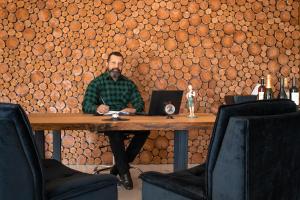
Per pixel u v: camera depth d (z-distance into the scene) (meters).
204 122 2.46
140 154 4.25
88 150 4.25
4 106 1.41
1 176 1.42
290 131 1.58
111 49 4.23
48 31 4.20
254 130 1.42
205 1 4.23
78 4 4.20
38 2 4.18
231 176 1.48
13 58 4.19
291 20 4.27
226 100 3.11
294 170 1.65
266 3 4.26
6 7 4.17
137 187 3.28
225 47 4.27
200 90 4.27
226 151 1.49
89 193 1.71
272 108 1.62
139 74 4.25
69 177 1.86
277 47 4.27
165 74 4.26
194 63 4.27
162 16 4.23
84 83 4.23
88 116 2.87
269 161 1.50
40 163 1.50
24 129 1.42
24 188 1.47
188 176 1.92
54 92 4.23
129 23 4.22
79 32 4.21
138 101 3.75
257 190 1.47
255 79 4.27
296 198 1.69
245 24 4.26
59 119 2.61
